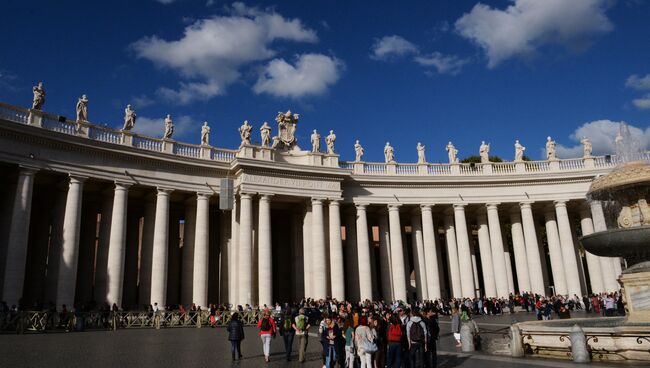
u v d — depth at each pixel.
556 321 18.38
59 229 30.17
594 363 12.43
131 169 31.73
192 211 36.12
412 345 12.27
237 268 34.47
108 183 31.45
